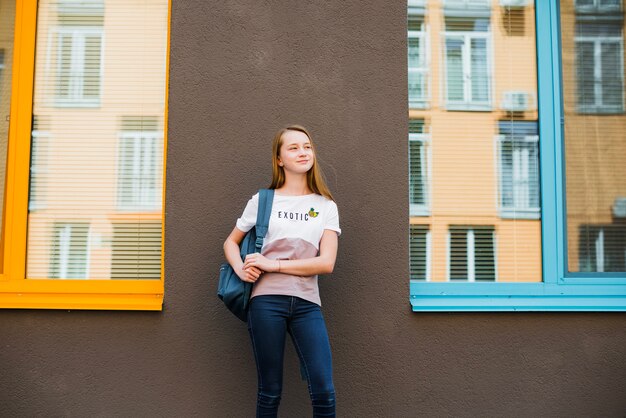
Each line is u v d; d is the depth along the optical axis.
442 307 3.12
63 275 3.21
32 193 3.25
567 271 3.33
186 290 3.10
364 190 3.17
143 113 3.30
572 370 3.15
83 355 3.06
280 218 2.73
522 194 3.38
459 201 3.37
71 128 3.28
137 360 3.07
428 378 3.12
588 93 3.44
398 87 3.22
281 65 3.21
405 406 3.10
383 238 3.16
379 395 3.10
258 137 3.17
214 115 3.17
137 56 3.32
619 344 3.17
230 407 3.08
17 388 3.04
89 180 3.26
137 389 3.06
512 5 3.46
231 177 3.15
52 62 3.31
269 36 3.21
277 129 3.18
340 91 3.21
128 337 3.08
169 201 3.13
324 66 3.22
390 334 3.13
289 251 2.70
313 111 3.19
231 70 3.19
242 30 3.21
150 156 3.28
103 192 3.26
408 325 3.13
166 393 3.07
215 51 3.20
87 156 3.27
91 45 3.32
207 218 3.13
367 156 3.19
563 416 3.13
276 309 2.63
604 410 3.14
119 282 3.18
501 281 3.33
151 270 3.22
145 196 3.26
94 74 3.31
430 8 3.45
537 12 3.45
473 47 3.44
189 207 3.13
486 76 3.43
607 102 3.43
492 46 3.44
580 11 3.47
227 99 3.18
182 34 3.19
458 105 3.41
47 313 3.07
